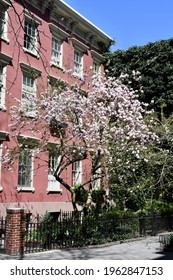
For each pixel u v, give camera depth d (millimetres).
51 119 17344
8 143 19500
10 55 20125
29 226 15469
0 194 18641
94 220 16219
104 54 29656
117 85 18484
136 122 17844
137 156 17203
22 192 20078
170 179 19188
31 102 18781
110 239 16734
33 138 19703
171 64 27922
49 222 14578
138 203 22641
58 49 24328
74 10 24734
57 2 23391
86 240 15484
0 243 13781
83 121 17422
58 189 22688
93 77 18906
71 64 25219
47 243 14172
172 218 23234
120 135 17109
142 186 18812
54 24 23797
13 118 19047
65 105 17328
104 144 16766
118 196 23828
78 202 22891
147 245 16219
